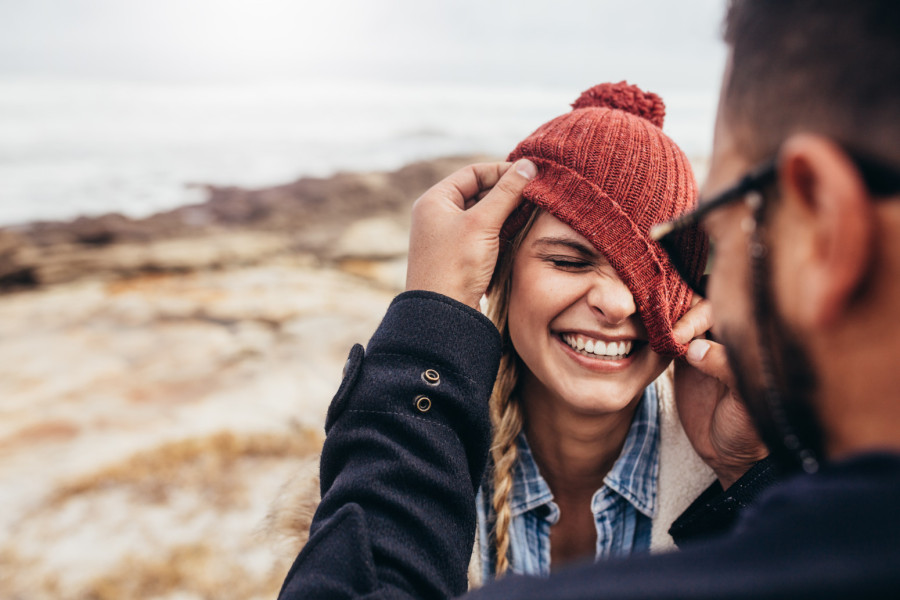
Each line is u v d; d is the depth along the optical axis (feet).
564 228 3.25
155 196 75.05
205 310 34.14
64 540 16.65
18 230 44.09
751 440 3.30
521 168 3.30
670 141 3.41
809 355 1.39
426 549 2.50
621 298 3.19
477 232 3.27
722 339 1.69
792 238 1.41
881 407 1.31
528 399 3.97
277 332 30.91
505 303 3.76
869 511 1.12
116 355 28.96
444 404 2.90
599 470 3.99
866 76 1.24
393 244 47.06
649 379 3.53
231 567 15.53
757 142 1.49
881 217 1.22
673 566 1.30
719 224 1.64
